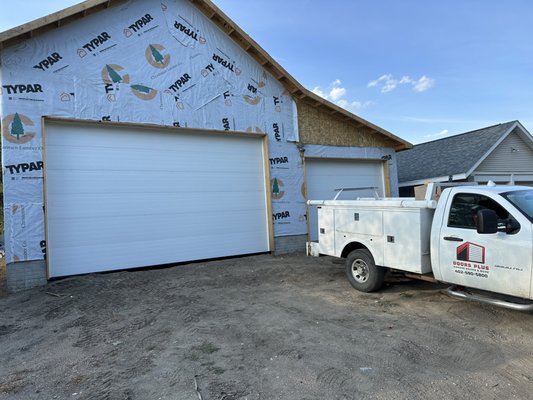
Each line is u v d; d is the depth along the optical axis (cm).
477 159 1623
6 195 792
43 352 461
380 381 365
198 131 1049
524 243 446
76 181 882
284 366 399
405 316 548
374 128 1343
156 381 374
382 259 633
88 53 895
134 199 950
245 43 1109
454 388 350
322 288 725
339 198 1338
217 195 1074
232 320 548
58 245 852
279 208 1168
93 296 693
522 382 359
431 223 572
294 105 1230
